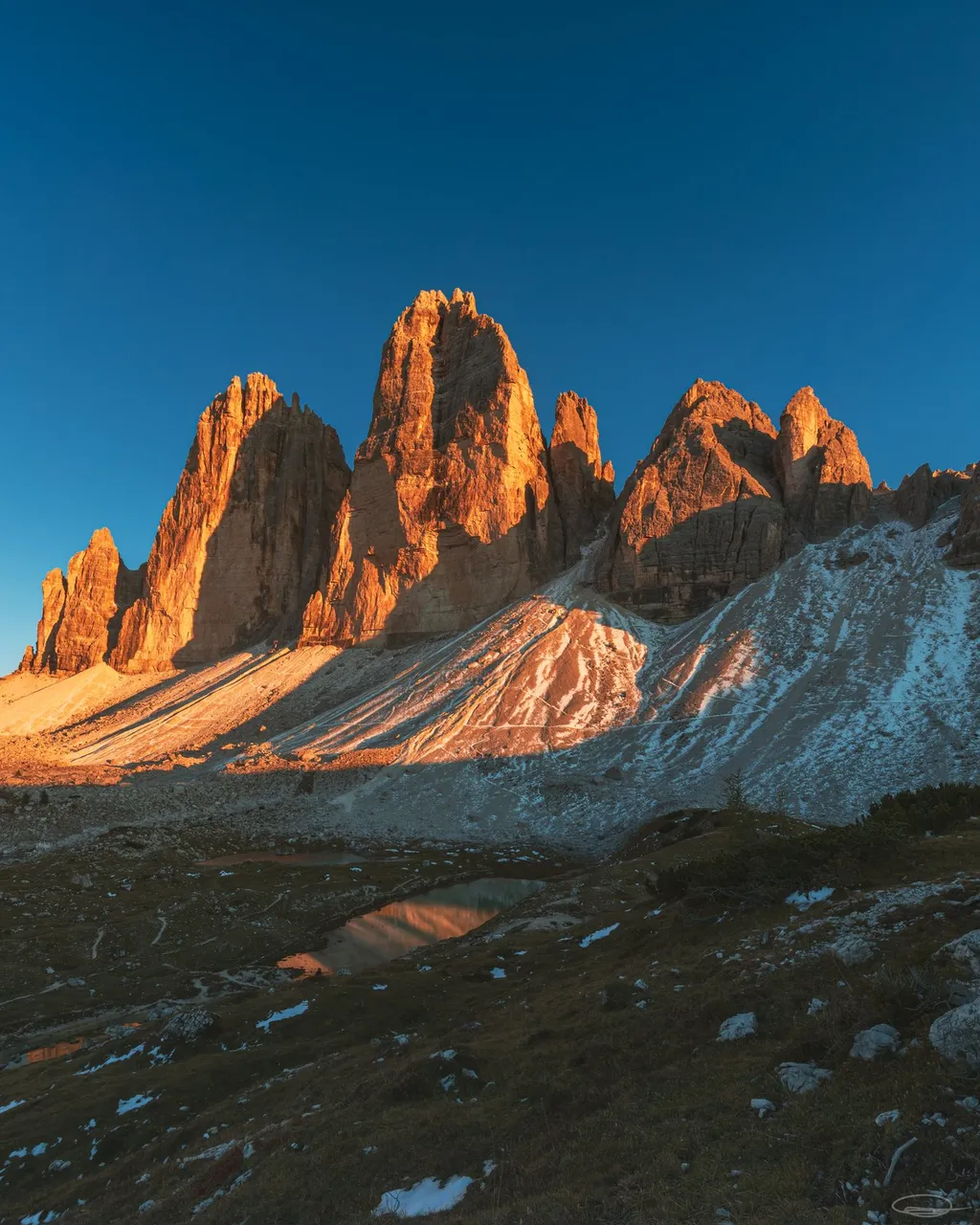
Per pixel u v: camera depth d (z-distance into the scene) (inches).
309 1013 1056.2
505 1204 420.8
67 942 1669.5
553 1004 777.6
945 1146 334.3
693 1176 381.1
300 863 2417.6
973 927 554.9
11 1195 740.7
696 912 934.4
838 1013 488.4
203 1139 732.7
